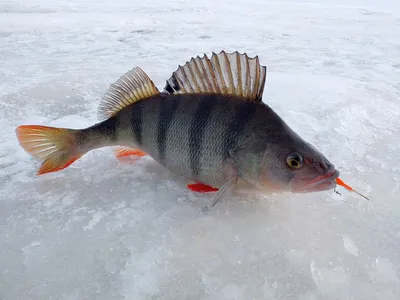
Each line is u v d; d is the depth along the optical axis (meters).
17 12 1.38
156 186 0.30
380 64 0.78
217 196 0.26
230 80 0.27
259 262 0.22
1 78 0.59
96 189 0.30
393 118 0.45
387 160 0.34
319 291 0.20
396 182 0.30
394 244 0.24
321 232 0.25
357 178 0.31
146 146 0.30
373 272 0.22
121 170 0.33
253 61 0.26
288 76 0.65
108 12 1.48
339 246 0.23
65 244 0.24
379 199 0.28
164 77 0.62
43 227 0.25
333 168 0.25
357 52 0.91
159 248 0.23
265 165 0.25
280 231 0.25
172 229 0.25
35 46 0.88
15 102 0.49
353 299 0.20
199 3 2.04
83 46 0.90
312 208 0.27
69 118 0.45
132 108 0.30
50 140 0.31
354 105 0.49
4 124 0.42
